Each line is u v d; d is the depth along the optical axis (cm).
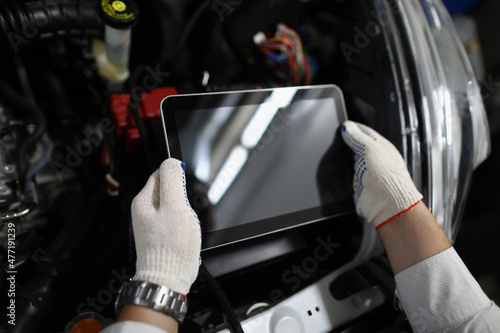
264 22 104
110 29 82
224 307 66
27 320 66
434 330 62
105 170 91
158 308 53
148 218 62
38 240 83
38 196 87
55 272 72
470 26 144
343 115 87
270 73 109
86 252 81
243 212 74
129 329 50
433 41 88
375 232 84
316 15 113
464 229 130
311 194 81
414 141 80
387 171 75
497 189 132
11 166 74
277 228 77
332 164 85
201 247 70
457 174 87
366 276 80
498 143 134
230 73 113
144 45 111
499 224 126
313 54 113
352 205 85
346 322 73
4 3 79
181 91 104
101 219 88
